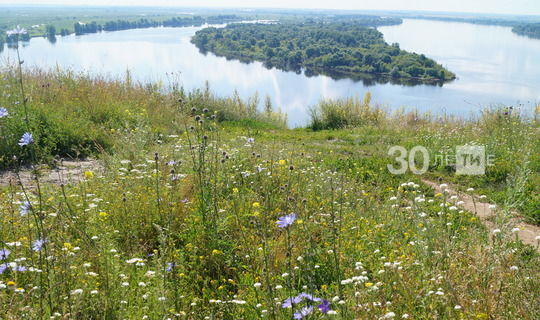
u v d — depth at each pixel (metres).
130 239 4.64
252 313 3.41
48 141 8.71
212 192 5.12
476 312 3.08
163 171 6.80
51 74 14.77
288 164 7.54
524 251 4.72
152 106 13.12
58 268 3.44
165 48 151.75
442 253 4.01
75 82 14.05
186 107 14.34
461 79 110.44
